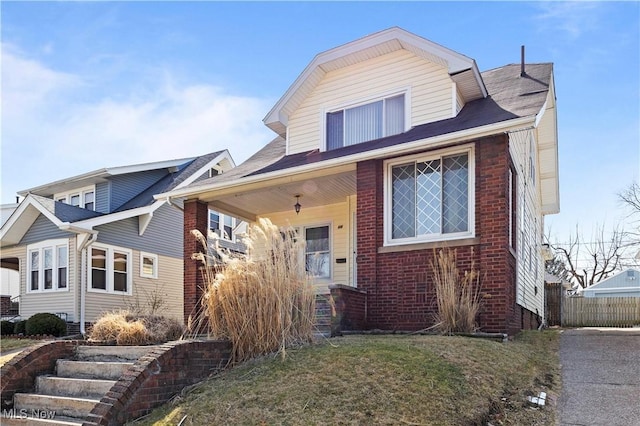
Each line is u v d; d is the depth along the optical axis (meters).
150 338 6.55
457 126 8.32
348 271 11.48
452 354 5.39
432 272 8.19
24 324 14.05
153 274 17.28
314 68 10.91
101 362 5.48
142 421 4.19
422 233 8.60
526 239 11.24
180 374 4.76
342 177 9.83
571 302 17.25
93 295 15.07
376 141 9.81
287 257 5.96
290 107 11.48
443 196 8.48
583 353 6.95
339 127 10.85
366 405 4.11
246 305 5.50
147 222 16.69
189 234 11.16
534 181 13.72
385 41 10.07
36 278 15.83
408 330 8.23
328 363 4.93
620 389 5.16
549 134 13.74
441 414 4.05
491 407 4.42
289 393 4.34
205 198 11.26
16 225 15.84
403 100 10.07
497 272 7.55
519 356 6.06
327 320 7.99
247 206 12.21
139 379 4.34
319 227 12.16
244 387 4.55
